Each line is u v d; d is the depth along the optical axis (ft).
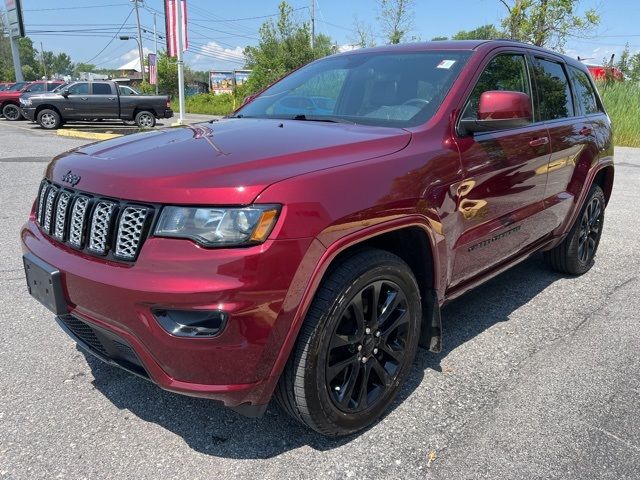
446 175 9.00
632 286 15.20
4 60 237.86
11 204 22.50
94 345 8.20
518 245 12.00
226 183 6.75
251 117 11.66
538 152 11.76
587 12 53.52
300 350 7.30
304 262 6.90
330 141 8.33
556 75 13.87
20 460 7.75
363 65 11.78
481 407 9.30
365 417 8.39
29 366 10.24
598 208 16.05
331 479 7.55
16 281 14.33
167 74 158.61
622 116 58.39
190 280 6.54
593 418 9.02
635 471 7.79
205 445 8.20
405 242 9.06
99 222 7.36
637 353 11.29
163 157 7.76
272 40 101.65
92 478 7.47
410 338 8.95
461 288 10.49
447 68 10.56
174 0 47.78
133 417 8.83
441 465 7.86
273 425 8.72
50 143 45.14
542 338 11.91
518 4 55.01
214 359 6.73
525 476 7.65
